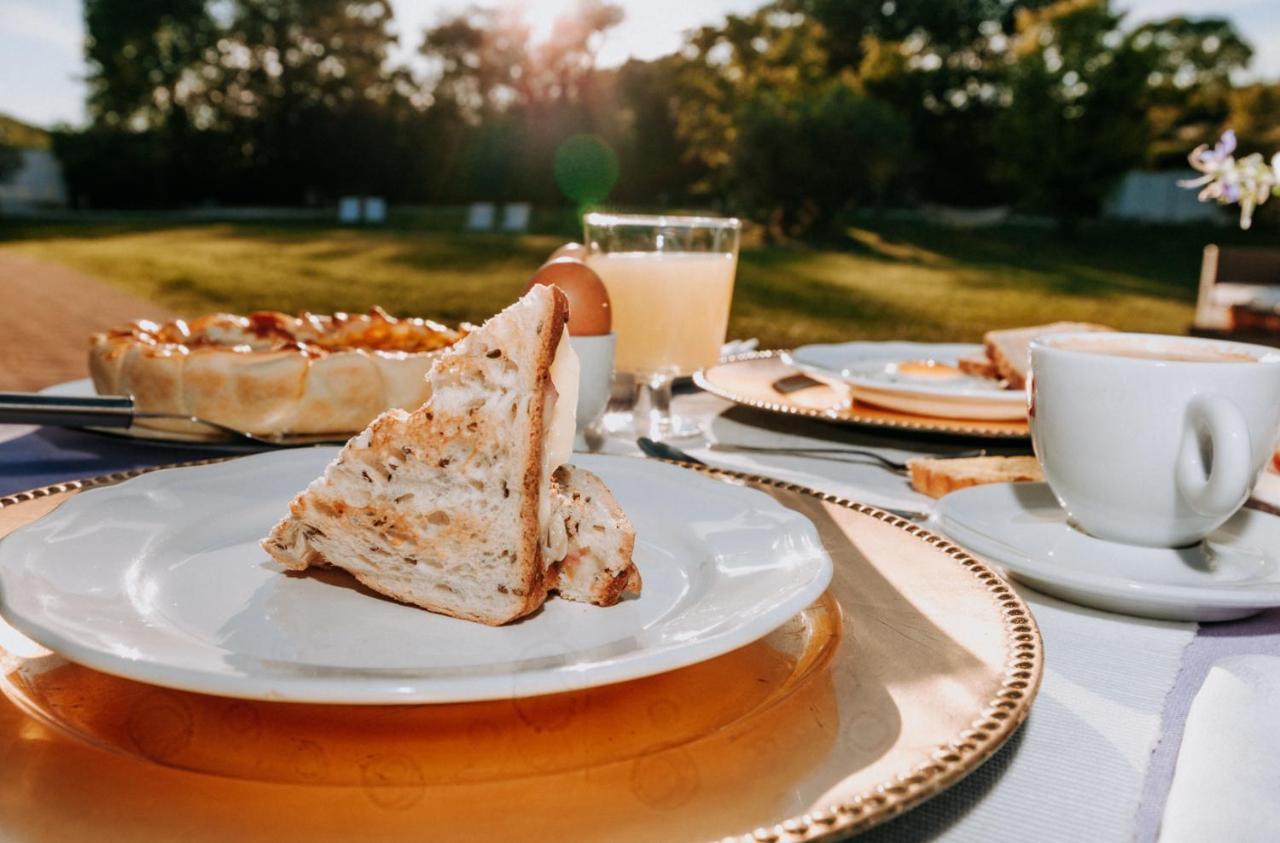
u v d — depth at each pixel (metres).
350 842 0.36
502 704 0.46
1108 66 15.41
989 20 17.86
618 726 0.45
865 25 18.33
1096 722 0.50
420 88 21.88
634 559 0.65
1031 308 10.54
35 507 0.71
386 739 0.43
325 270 12.33
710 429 1.27
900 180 16.95
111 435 1.00
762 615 0.48
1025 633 0.54
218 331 1.22
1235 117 16.89
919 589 0.61
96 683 0.48
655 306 1.34
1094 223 17.16
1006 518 0.81
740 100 17.88
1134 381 0.70
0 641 0.52
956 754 0.41
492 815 0.38
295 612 0.55
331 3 21.22
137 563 0.58
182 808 0.38
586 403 1.11
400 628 0.54
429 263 12.95
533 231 16.89
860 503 0.78
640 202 19.70
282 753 0.42
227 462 0.75
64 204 22.53
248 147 22.50
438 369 0.56
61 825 0.37
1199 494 0.69
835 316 9.77
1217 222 16.70
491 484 0.54
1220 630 0.64
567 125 20.16
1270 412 0.70
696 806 0.38
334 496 0.56
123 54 21.78
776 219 15.81
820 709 0.45
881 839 0.41
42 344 7.93
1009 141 16.17
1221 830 0.39
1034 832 0.41
